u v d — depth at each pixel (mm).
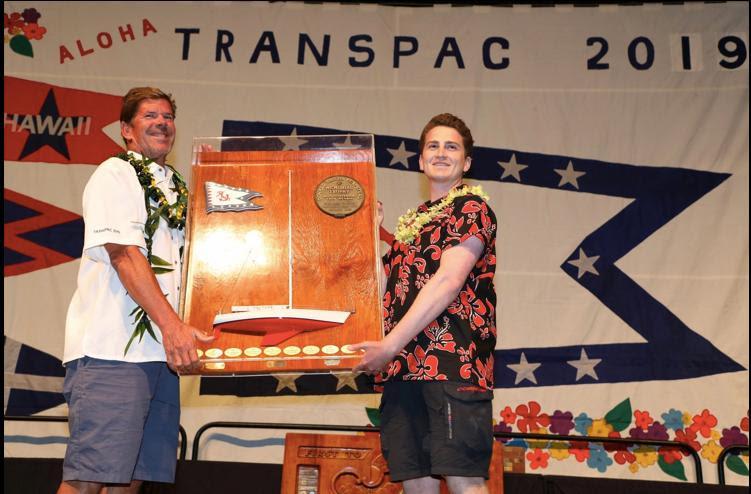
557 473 3604
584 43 4312
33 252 3863
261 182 2330
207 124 4168
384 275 2430
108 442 2086
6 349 3711
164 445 2293
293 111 4211
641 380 3734
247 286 2172
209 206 2275
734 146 4082
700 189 4023
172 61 4262
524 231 3990
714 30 4301
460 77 4266
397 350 1997
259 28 4344
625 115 4168
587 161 4102
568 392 3730
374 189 2322
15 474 3070
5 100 4098
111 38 4273
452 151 2383
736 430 3635
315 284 2176
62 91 4152
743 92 4172
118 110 4148
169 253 2312
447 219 2203
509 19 4367
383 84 4258
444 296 2043
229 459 3641
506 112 4199
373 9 4395
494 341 2193
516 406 3721
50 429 3611
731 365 3738
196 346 2033
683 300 3854
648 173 4066
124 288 2215
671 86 4211
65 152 4043
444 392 2053
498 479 2916
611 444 3633
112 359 2150
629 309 3852
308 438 2984
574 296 3885
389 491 2904
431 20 4375
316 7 4387
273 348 2064
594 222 3998
